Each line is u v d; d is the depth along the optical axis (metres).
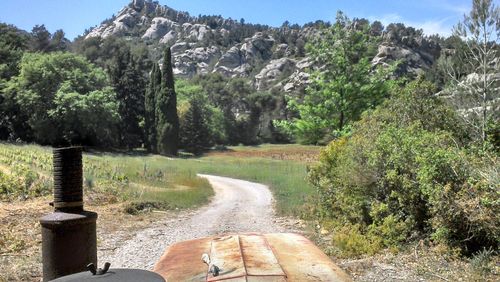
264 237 3.65
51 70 66.00
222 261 2.97
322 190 13.60
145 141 74.12
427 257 8.63
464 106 14.85
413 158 10.15
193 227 13.68
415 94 13.16
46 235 3.09
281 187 25.92
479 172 8.95
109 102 68.25
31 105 63.72
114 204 17.42
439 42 155.88
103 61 121.62
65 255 3.08
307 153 61.44
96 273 2.37
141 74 82.94
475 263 7.78
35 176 20.05
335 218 12.79
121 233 12.35
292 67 184.00
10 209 14.78
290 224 14.06
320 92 24.20
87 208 16.38
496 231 8.27
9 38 82.12
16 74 72.25
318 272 2.87
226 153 75.81
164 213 16.89
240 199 22.70
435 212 9.16
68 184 3.15
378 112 13.62
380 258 8.83
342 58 23.42
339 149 13.72
